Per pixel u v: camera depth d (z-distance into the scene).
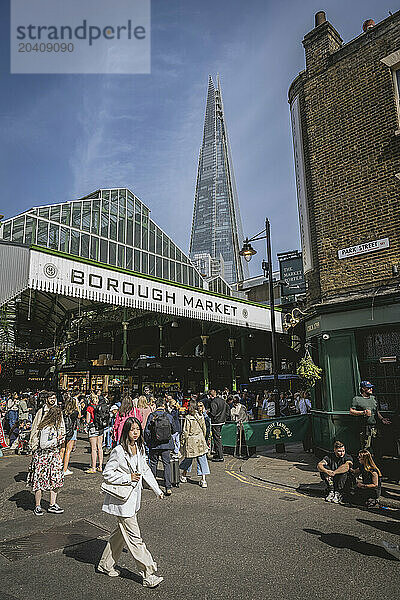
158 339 37.25
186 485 8.44
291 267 21.77
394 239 8.91
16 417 14.80
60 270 13.62
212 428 11.68
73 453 12.65
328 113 10.56
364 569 4.27
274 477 8.79
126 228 28.56
